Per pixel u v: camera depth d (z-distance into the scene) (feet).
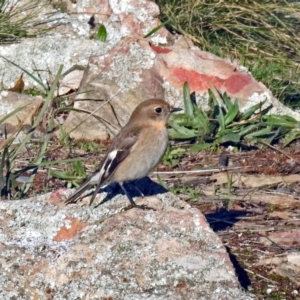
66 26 56.34
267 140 46.06
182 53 49.60
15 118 47.62
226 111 48.01
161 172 42.57
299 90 53.06
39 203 31.89
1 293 27.96
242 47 57.21
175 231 29.78
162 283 27.96
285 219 37.04
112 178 32.22
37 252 29.12
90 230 29.81
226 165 43.47
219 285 27.78
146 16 56.08
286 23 59.26
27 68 52.90
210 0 58.54
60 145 45.62
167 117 33.19
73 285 28.07
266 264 32.53
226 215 37.47
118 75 47.88
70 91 51.16
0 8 56.24
